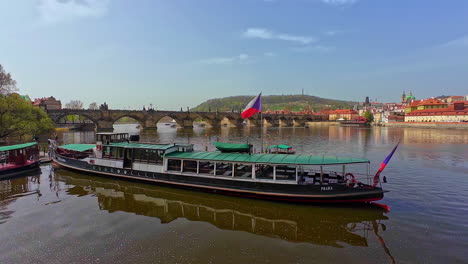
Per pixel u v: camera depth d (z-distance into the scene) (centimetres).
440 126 13300
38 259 1357
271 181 2133
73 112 11131
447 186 2617
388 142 7194
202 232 1650
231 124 19825
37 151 3512
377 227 1695
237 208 2044
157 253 1404
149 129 14188
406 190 2483
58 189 2552
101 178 2938
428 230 1639
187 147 2819
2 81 6203
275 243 1509
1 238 1566
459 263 1282
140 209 2038
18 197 2309
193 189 2452
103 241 1530
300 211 1964
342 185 1995
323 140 8069
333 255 1379
